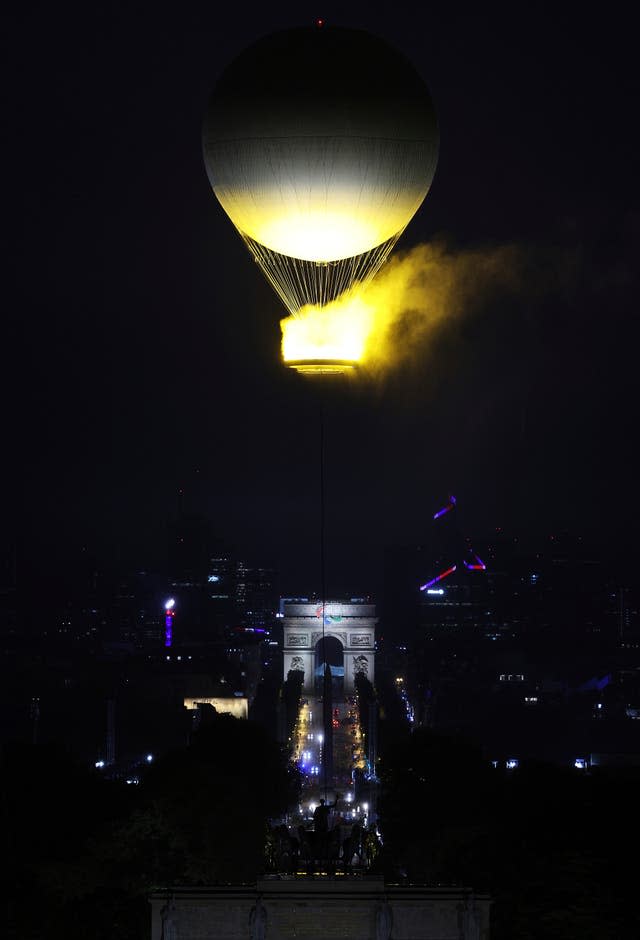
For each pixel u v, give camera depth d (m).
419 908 188.62
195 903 188.25
